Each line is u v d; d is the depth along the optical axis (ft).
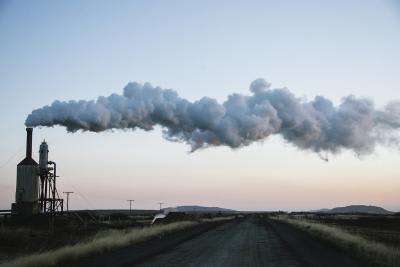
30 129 184.96
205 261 64.59
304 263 61.21
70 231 144.25
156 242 103.09
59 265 62.80
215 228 173.58
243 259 66.85
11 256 76.48
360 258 67.00
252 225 203.51
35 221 172.24
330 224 220.64
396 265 58.03
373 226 209.87
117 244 90.27
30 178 184.34
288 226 190.90
